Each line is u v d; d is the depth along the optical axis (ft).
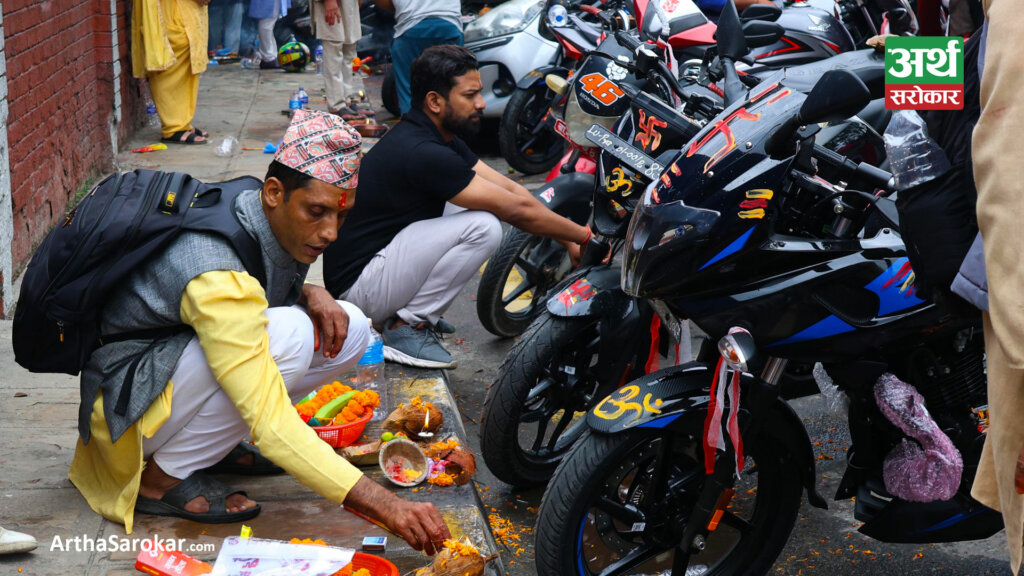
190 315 8.68
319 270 17.53
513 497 11.83
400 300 13.57
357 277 13.62
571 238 13.43
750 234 8.30
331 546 9.20
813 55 18.71
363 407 11.53
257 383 8.55
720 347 8.24
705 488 8.77
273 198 8.89
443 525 8.43
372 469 10.89
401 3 25.85
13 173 17.52
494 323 15.55
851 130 12.39
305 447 8.47
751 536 9.62
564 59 25.95
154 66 26.63
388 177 13.26
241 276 8.68
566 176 14.51
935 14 11.48
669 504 9.21
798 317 8.48
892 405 8.93
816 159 8.77
